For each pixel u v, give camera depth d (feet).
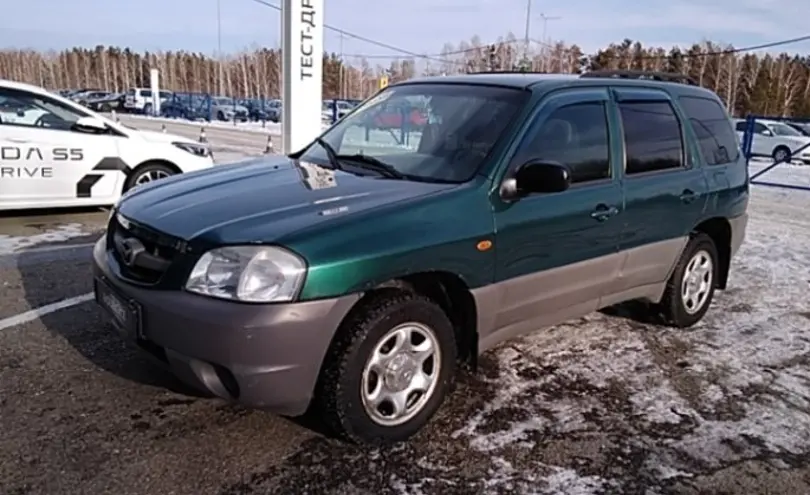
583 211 11.46
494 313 10.50
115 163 23.97
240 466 8.79
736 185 15.46
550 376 12.11
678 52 177.17
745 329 15.20
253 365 8.13
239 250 8.26
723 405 11.25
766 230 27.96
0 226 22.31
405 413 9.64
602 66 173.88
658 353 13.47
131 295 8.98
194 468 8.68
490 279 10.21
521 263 10.64
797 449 9.90
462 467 9.03
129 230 9.69
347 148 12.71
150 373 11.28
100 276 10.01
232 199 9.79
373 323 8.93
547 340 13.94
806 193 42.01
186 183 11.13
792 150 60.03
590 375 12.23
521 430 10.09
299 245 8.28
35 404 10.10
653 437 10.06
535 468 9.07
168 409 10.16
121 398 10.41
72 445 9.05
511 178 10.43
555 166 10.00
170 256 8.79
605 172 12.15
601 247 12.03
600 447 9.70
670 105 14.06
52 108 23.02
